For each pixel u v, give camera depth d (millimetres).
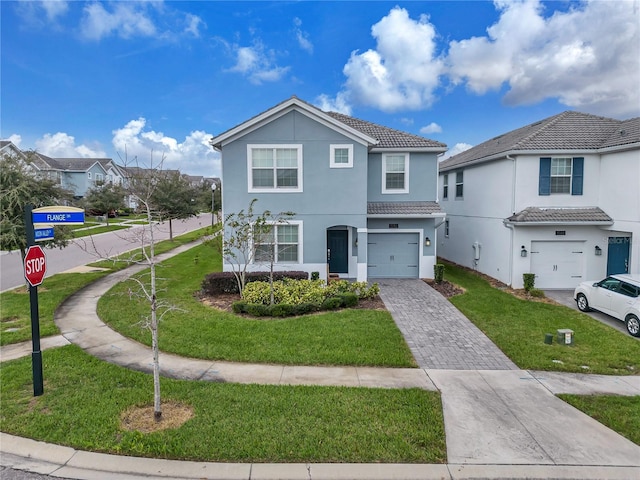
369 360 8594
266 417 6242
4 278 17750
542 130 17266
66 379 7523
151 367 8234
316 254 16203
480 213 19688
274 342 9500
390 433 5898
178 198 30656
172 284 16109
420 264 18047
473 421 6406
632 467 5359
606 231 16312
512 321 11922
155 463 5234
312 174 15906
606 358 9203
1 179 14180
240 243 13969
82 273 18156
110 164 67188
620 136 15625
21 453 5422
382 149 17547
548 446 5777
